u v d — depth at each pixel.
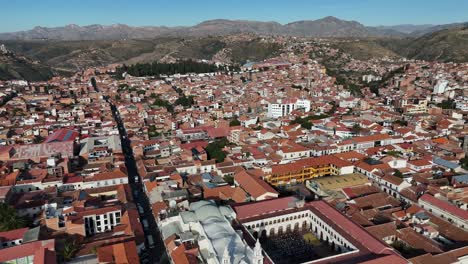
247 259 99.06
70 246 112.44
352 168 183.38
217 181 171.25
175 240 115.75
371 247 111.69
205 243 111.56
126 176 169.62
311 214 138.88
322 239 133.12
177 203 139.38
